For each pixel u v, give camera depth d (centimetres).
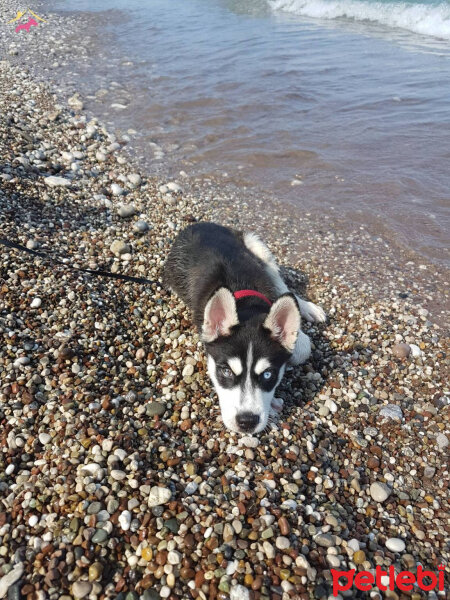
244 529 48
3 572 43
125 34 241
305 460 58
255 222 107
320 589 44
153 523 47
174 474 53
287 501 52
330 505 53
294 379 70
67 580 42
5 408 57
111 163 125
